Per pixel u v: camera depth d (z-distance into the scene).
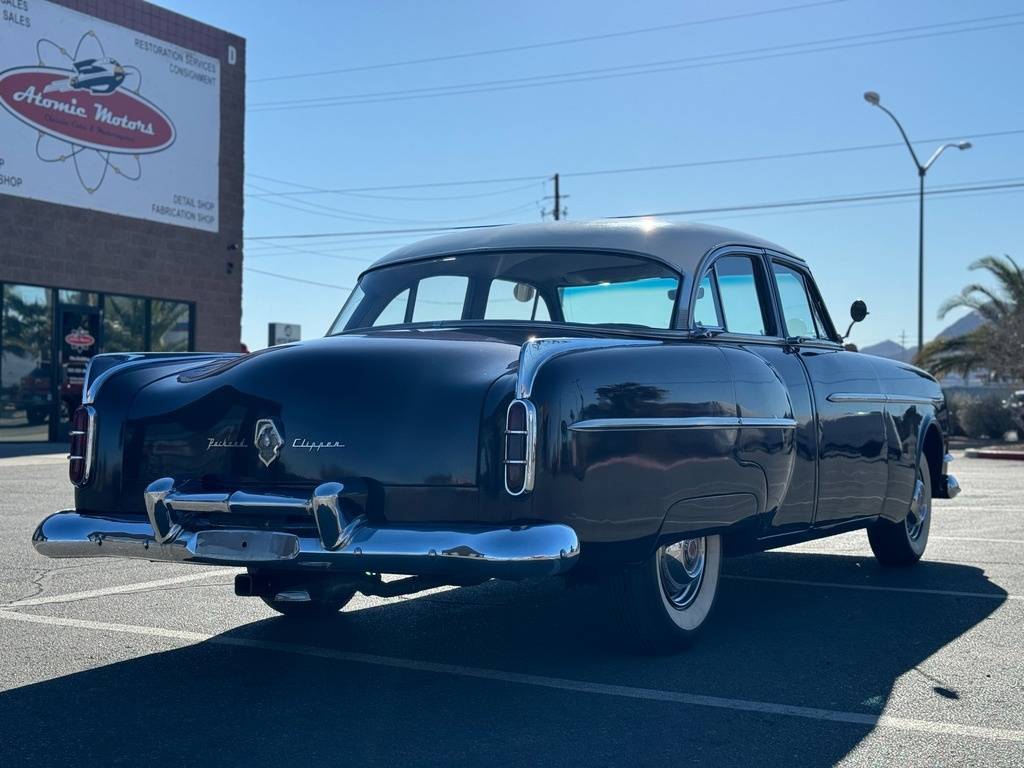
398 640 5.23
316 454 4.24
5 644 5.11
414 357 4.34
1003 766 3.53
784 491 5.28
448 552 3.90
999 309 30.12
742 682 4.48
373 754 3.63
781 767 3.52
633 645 4.84
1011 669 4.70
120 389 4.78
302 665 4.77
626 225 5.36
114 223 22.72
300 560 4.11
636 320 5.05
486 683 4.48
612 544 4.27
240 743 3.74
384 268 5.75
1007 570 7.21
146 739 3.78
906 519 7.12
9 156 20.67
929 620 5.66
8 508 10.13
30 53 21.02
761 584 6.72
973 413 28.83
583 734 3.84
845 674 4.61
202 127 24.62
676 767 3.52
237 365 4.57
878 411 6.37
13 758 3.58
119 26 22.75
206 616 5.73
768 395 5.13
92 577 6.81
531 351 4.13
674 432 4.50
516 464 4.00
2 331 20.67
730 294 5.53
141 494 4.64
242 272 25.62
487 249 5.47
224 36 25.11
